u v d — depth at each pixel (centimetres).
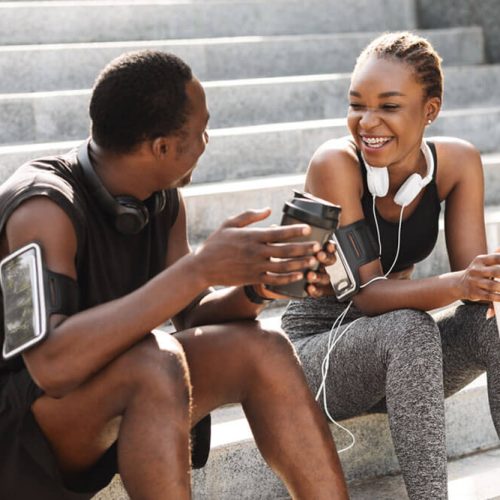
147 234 244
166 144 226
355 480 306
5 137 457
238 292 242
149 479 208
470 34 624
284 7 595
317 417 236
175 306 212
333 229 215
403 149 276
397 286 270
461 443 326
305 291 217
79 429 221
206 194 408
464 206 296
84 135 474
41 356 210
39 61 493
